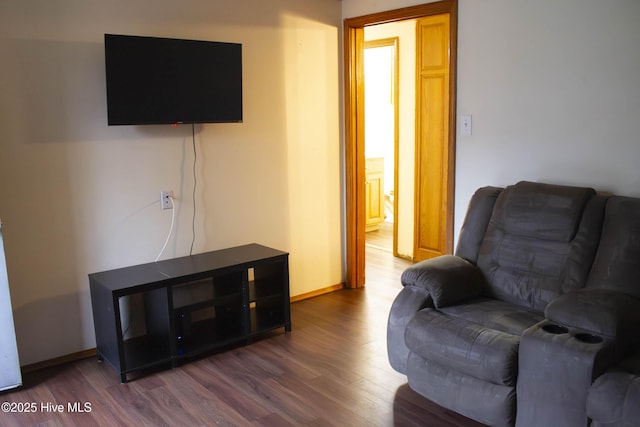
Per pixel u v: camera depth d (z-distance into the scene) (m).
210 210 3.83
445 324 2.67
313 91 4.28
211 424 2.67
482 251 3.18
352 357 3.38
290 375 3.15
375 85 6.86
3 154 3.02
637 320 2.34
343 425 2.64
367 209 6.72
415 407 2.80
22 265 3.14
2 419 2.73
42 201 3.17
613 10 2.90
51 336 3.29
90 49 3.23
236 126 3.88
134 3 3.36
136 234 3.54
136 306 3.54
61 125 3.19
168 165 3.61
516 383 2.39
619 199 2.75
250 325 3.59
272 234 4.19
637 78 2.86
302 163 4.29
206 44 3.47
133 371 3.18
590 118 3.06
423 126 5.06
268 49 3.97
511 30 3.30
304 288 4.45
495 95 3.44
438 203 5.07
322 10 4.25
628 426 1.98
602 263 2.66
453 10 3.56
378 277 5.00
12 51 3.00
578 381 2.15
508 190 3.18
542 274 2.91
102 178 3.36
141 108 3.29
